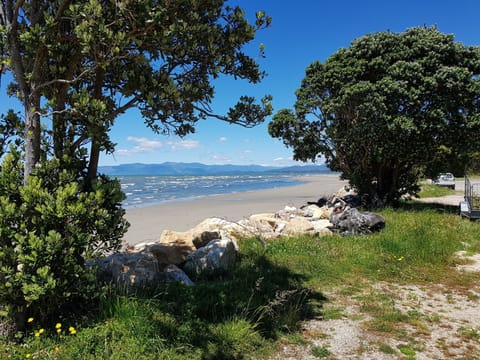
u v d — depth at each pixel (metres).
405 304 6.23
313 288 6.87
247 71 6.23
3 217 4.13
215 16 5.86
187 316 5.00
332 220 12.23
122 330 4.39
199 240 8.72
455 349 4.73
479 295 6.71
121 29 4.57
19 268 4.53
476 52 15.80
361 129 15.27
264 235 11.06
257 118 6.16
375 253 8.96
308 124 17.97
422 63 15.37
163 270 6.88
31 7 4.77
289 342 4.78
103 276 5.80
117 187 4.88
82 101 4.34
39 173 4.61
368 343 4.84
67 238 4.42
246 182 76.19
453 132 14.84
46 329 4.50
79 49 4.81
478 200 14.63
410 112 14.90
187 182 78.44
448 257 8.90
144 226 16.48
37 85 4.73
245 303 5.48
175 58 5.64
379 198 16.98
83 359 3.95
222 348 4.43
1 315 4.32
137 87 4.98
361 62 16.20
